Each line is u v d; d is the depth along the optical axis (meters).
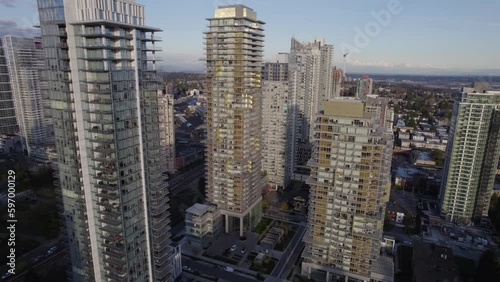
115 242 101.06
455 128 191.12
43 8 90.75
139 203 104.94
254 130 180.12
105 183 97.50
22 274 142.88
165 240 118.38
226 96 169.75
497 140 183.75
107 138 94.31
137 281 107.75
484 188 191.25
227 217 180.62
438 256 144.00
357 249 132.12
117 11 91.50
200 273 149.00
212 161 179.00
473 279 148.50
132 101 98.31
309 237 141.75
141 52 101.81
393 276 133.25
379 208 130.50
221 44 166.38
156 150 110.31
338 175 129.88
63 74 92.69
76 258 108.50
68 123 95.94
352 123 125.38
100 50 88.44
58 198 107.25
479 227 193.88
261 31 176.75
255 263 154.25
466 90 189.75
